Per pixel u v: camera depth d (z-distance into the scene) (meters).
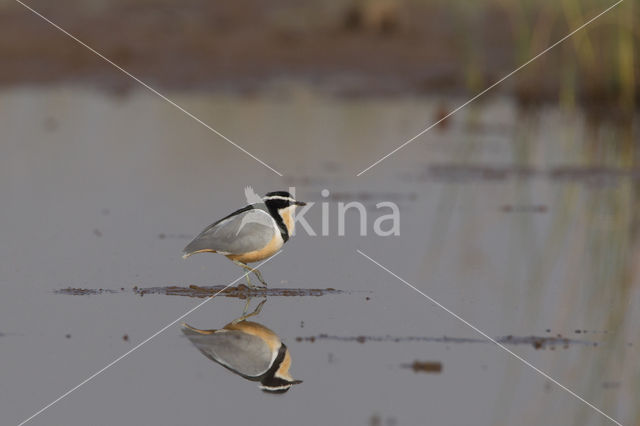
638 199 15.64
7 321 9.38
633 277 11.08
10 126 22.59
